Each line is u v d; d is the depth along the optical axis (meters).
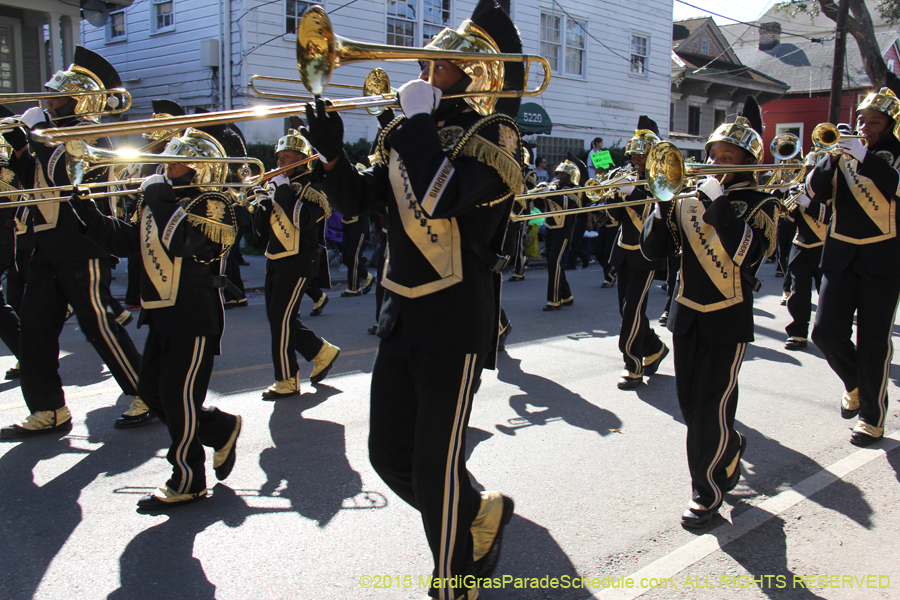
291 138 5.41
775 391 5.74
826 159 4.62
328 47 2.16
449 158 2.30
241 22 14.36
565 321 8.73
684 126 27.22
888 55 24.00
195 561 3.14
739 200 3.46
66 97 4.62
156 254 3.59
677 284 3.66
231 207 3.71
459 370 2.48
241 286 9.76
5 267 6.31
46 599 2.85
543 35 19.39
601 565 3.11
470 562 2.66
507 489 3.87
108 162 3.61
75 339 7.33
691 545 3.29
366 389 5.78
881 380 4.51
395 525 3.48
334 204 2.58
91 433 4.70
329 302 10.22
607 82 21.16
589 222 12.35
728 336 3.42
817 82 34.06
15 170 4.57
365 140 15.27
